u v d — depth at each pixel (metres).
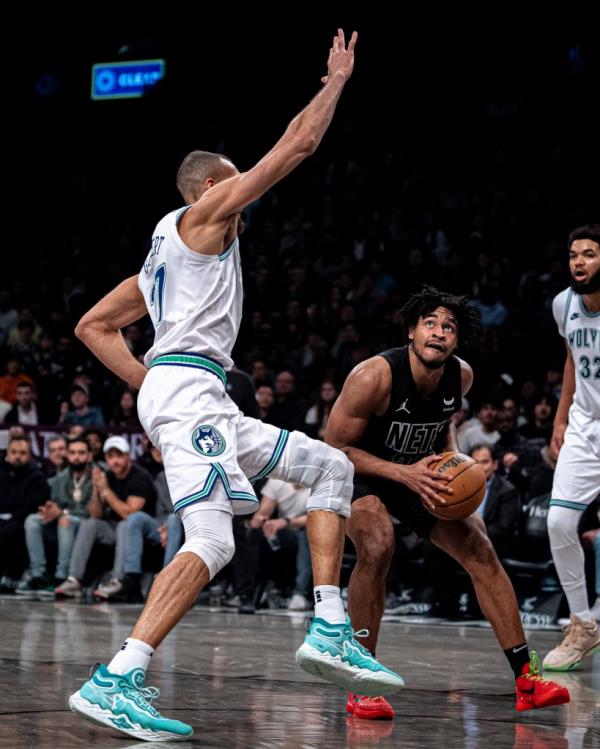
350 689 3.10
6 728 2.93
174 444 3.01
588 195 15.41
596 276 4.85
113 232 17.28
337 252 14.71
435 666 4.75
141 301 3.41
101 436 9.69
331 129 17.48
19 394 11.21
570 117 16.28
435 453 3.93
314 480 3.18
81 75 19.62
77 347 13.26
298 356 12.26
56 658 4.57
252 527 8.05
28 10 19.48
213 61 18.75
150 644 2.85
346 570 8.35
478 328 3.71
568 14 16.52
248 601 7.95
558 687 3.53
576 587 4.95
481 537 3.72
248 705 3.51
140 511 8.68
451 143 17.06
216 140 18.64
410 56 17.52
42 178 19.33
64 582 8.82
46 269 16.55
